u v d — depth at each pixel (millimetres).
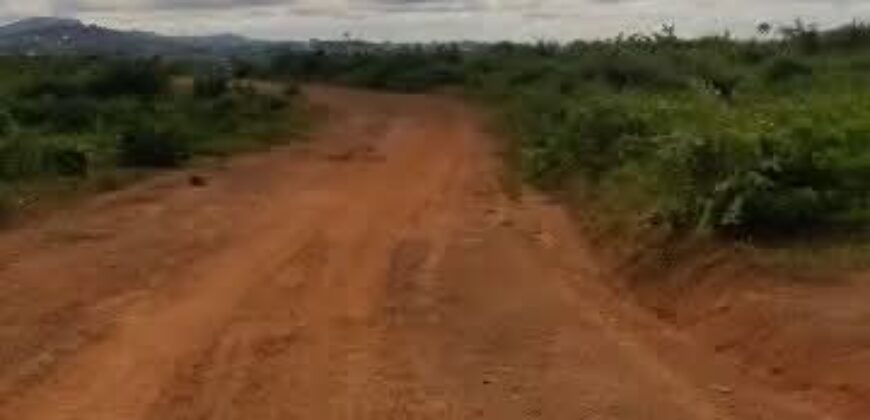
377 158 24281
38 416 7422
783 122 13391
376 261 12672
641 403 7660
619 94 26969
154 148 22109
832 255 10203
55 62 50312
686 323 9812
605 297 10930
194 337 9422
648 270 11430
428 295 10969
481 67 60469
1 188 16766
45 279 11547
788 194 11203
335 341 9328
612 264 12289
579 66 40031
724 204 11391
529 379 8258
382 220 15625
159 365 8609
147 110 30219
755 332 8898
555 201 17469
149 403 7719
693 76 29641
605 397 7797
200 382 8203
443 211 16453
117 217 15672
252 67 74312
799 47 41094
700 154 12211
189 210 16469
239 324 9867
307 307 10508
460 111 40781
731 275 10188
